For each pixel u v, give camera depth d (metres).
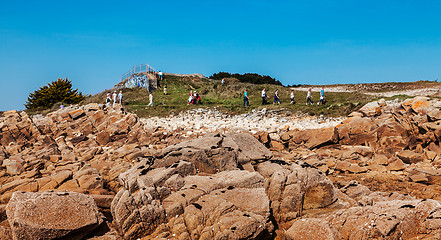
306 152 22.33
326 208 11.66
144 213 9.74
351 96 42.66
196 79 66.81
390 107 25.69
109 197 12.17
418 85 52.38
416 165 19.22
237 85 56.81
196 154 12.88
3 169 18.41
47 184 14.48
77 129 30.23
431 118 21.59
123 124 29.66
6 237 8.90
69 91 54.84
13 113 29.16
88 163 19.95
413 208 9.47
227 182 11.17
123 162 20.89
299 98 44.66
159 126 32.00
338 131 23.78
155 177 11.30
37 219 8.76
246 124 31.19
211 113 38.06
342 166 19.58
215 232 9.18
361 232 9.09
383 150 21.30
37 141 27.67
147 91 53.41
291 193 11.20
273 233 10.19
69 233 9.00
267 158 14.78
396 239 8.87
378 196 12.11
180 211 10.10
